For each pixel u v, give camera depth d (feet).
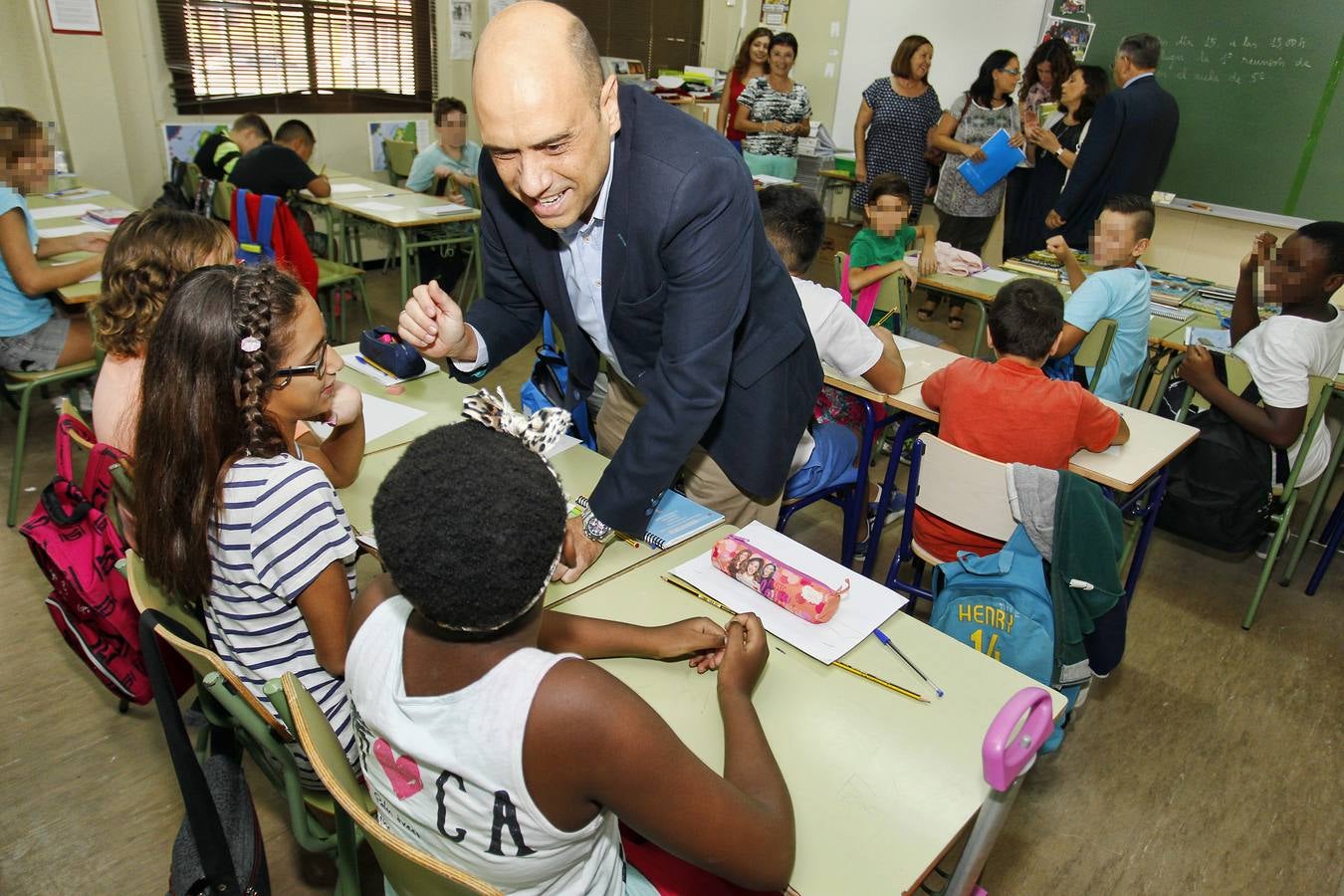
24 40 13.17
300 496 3.57
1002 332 6.34
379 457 5.42
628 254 4.15
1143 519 7.44
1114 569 5.43
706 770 2.54
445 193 15.69
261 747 3.62
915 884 2.84
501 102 3.44
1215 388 7.86
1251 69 13.02
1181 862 5.87
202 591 3.71
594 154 3.73
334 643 3.74
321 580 3.63
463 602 2.21
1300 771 6.74
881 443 11.60
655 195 3.91
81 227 10.76
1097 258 8.79
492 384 12.34
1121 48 12.23
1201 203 13.98
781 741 3.38
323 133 16.48
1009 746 3.12
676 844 2.50
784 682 3.71
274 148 12.73
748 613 3.76
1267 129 13.08
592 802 2.45
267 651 3.85
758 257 4.68
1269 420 7.57
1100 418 6.25
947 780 3.25
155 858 5.43
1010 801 3.27
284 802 5.88
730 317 4.07
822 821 3.04
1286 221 13.21
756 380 4.98
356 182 15.39
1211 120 13.60
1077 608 5.50
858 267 11.15
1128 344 8.73
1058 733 5.60
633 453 4.24
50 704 6.59
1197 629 8.41
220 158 13.20
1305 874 5.84
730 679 3.33
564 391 6.25
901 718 3.55
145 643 3.18
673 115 4.06
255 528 3.53
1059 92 14.75
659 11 20.30
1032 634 5.36
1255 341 7.72
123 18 13.76
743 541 4.68
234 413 3.56
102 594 4.77
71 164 13.92
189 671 4.47
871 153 16.74
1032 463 6.24
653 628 3.75
